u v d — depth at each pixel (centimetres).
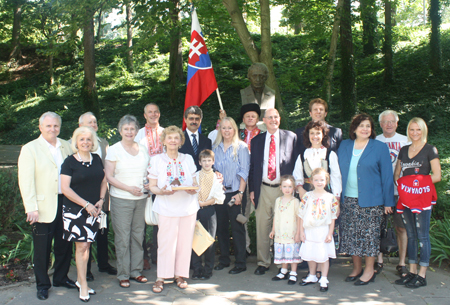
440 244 489
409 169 415
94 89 1691
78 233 366
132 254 427
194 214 413
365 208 412
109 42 3048
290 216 427
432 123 1353
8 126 1875
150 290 403
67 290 399
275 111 457
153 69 2394
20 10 2641
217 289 406
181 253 411
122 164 416
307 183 447
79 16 1073
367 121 416
